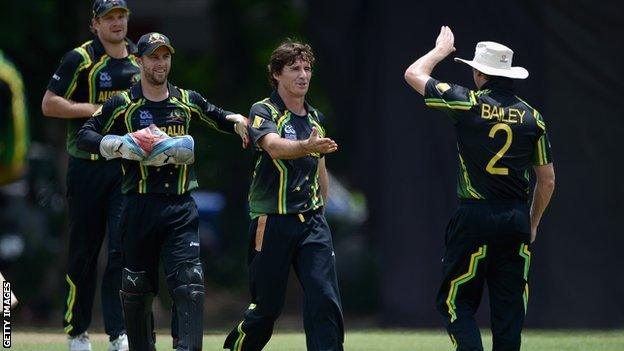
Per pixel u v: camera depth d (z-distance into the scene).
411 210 49.72
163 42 26.50
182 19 72.25
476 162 25.88
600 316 46.81
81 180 29.97
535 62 47.88
